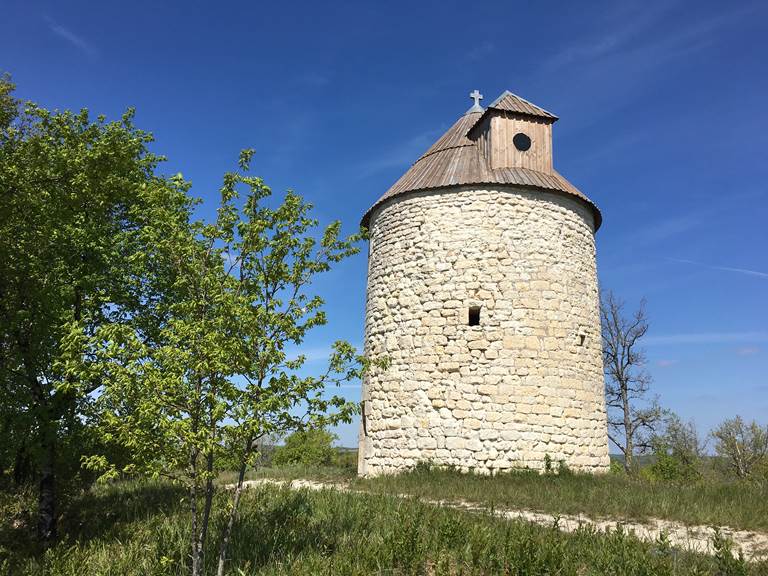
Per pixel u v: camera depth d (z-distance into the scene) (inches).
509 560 275.0
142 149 495.5
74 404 419.2
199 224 287.3
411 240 654.5
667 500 429.7
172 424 253.4
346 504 398.0
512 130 675.4
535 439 583.2
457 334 608.4
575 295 640.4
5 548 388.5
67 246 431.2
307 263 295.0
